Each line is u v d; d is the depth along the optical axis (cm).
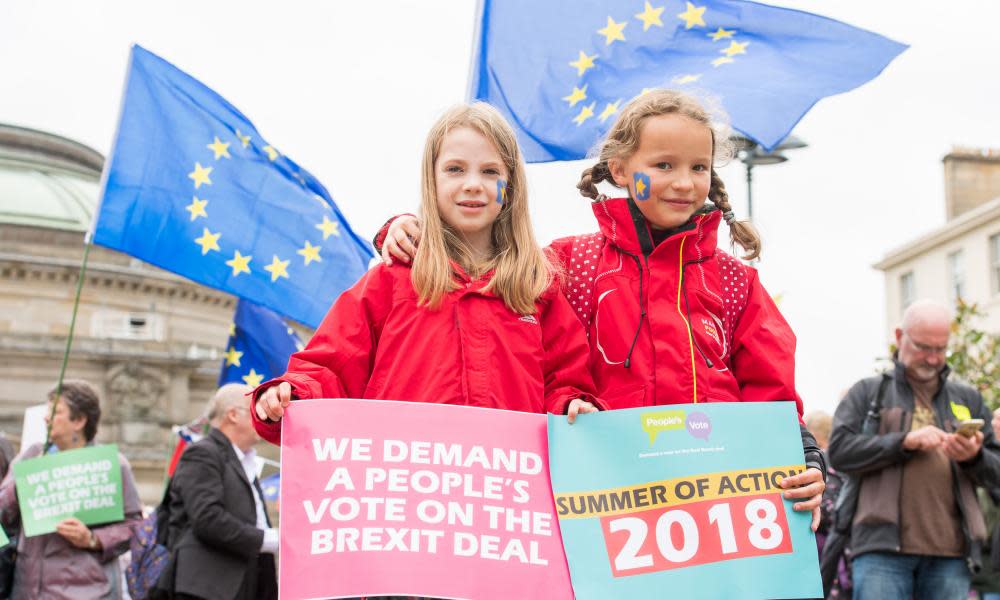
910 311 662
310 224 795
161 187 764
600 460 345
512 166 384
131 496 763
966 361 1223
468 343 360
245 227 779
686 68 597
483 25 614
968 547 627
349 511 325
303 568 316
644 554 336
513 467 340
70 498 734
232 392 709
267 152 793
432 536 326
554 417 347
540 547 332
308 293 787
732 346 397
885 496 634
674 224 390
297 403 335
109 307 4316
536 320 374
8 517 746
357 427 335
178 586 651
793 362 391
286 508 322
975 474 629
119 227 750
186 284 4475
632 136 391
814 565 344
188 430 955
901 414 651
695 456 349
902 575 637
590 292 394
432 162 380
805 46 593
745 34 602
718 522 344
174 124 772
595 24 609
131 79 765
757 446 354
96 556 737
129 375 4066
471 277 371
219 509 661
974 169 3847
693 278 390
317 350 359
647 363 380
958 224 3653
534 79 608
